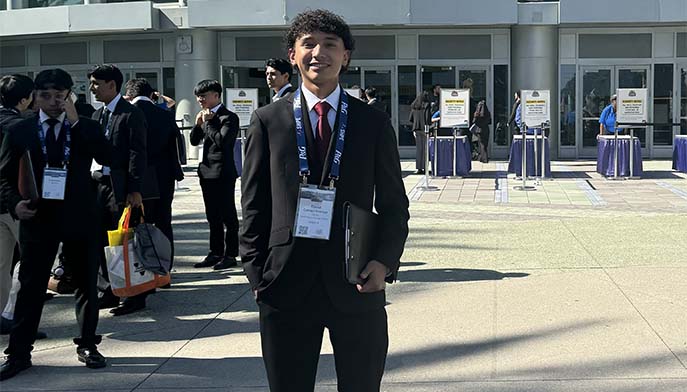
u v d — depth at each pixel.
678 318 5.96
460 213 11.81
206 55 21.61
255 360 5.29
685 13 19.88
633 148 16.39
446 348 5.40
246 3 20.38
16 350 5.10
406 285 7.18
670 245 8.83
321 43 3.07
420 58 21.92
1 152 5.02
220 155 8.07
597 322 5.91
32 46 23.45
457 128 17.16
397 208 3.19
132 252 6.05
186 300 6.95
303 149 3.08
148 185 6.87
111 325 6.21
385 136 3.16
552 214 11.57
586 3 20.06
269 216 3.12
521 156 16.88
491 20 20.09
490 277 7.43
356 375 3.17
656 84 21.64
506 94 21.78
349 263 3.02
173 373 5.07
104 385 4.88
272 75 7.81
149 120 7.07
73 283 5.28
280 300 3.05
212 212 8.26
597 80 21.73
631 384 4.67
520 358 5.18
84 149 5.07
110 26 20.94
